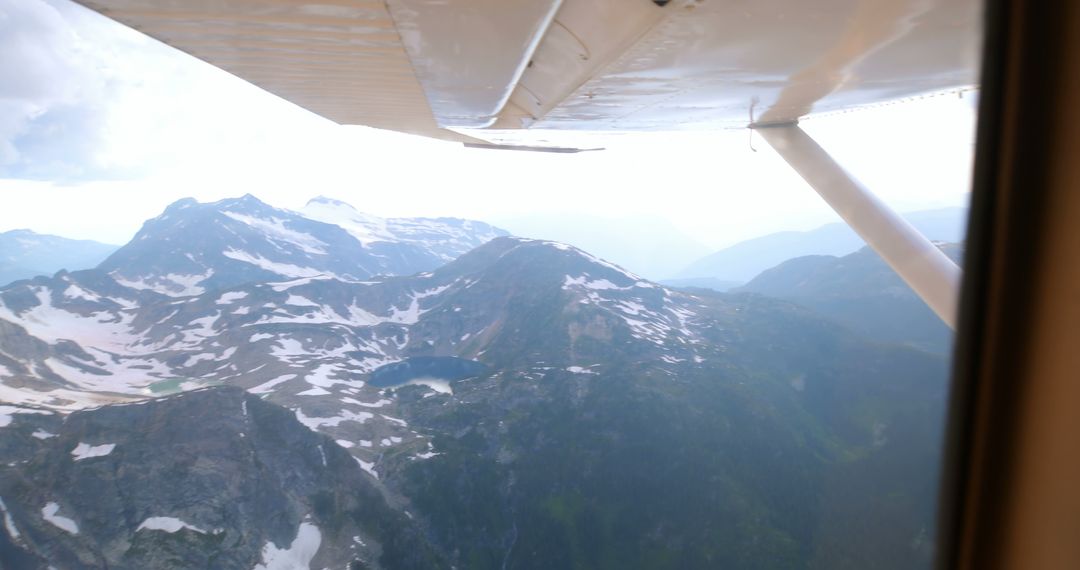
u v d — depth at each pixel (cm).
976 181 255
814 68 725
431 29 610
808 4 496
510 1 548
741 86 841
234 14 583
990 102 248
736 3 491
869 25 547
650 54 655
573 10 682
